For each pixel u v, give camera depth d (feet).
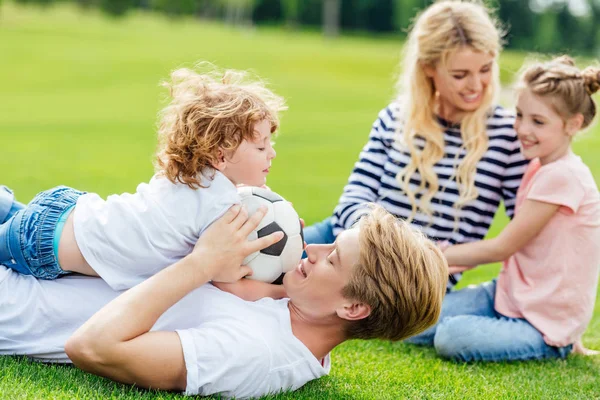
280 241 8.70
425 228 12.15
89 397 7.38
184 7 197.26
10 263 8.91
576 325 11.03
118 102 62.03
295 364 8.13
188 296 8.34
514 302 11.41
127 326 7.53
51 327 8.59
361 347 10.98
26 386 7.54
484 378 9.90
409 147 12.25
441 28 11.78
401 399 8.63
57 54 92.53
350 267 8.09
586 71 11.08
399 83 13.14
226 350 7.73
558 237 11.04
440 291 8.38
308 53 115.65
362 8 204.64
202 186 8.41
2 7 159.84
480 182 12.05
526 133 11.19
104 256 8.39
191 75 8.91
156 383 7.77
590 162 36.76
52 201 8.86
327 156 37.40
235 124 8.36
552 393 9.37
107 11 173.37
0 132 41.39
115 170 29.48
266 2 212.84
